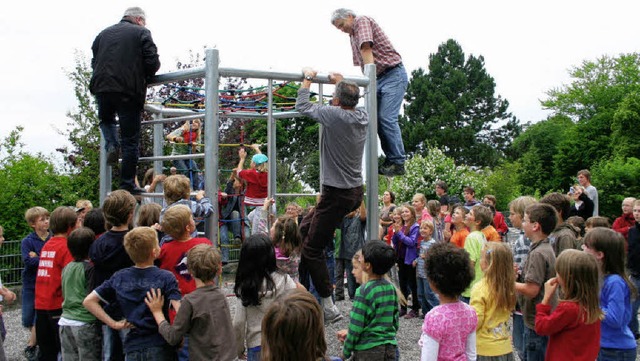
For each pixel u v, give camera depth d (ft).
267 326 7.16
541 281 12.89
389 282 12.25
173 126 42.11
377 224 16.33
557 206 15.51
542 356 13.41
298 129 55.11
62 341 13.70
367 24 16.48
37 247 19.35
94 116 45.03
